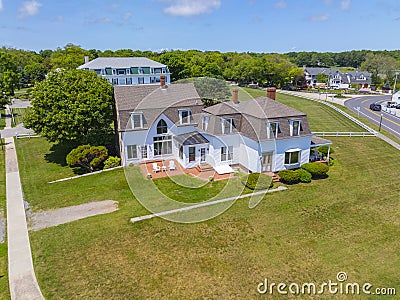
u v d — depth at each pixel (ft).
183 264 43.42
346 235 50.70
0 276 41.65
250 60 282.56
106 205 60.23
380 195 65.62
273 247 47.34
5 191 69.41
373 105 182.39
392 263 43.86
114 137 94.99
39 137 116.78
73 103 85.20
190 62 235.40
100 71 203.62
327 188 68.95
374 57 414.82
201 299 37.32
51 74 91.81
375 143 106.83
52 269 42.65
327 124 140.05
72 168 84.43
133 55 351.46
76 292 38.40
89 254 45.68
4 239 50.26
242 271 42.11
